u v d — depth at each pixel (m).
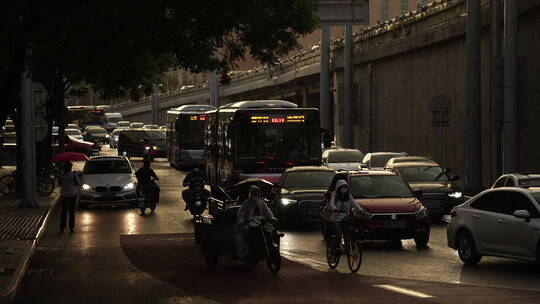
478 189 40.09
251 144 39.09
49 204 39.88
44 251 25.44
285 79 101.19
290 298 16.62
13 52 22.98
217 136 45.69
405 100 60.19
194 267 21.86
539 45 40.28
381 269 21.03
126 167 42.62
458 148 51.28
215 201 26.67
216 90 92.44
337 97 74.81
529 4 39.59
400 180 27.22
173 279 19.69
